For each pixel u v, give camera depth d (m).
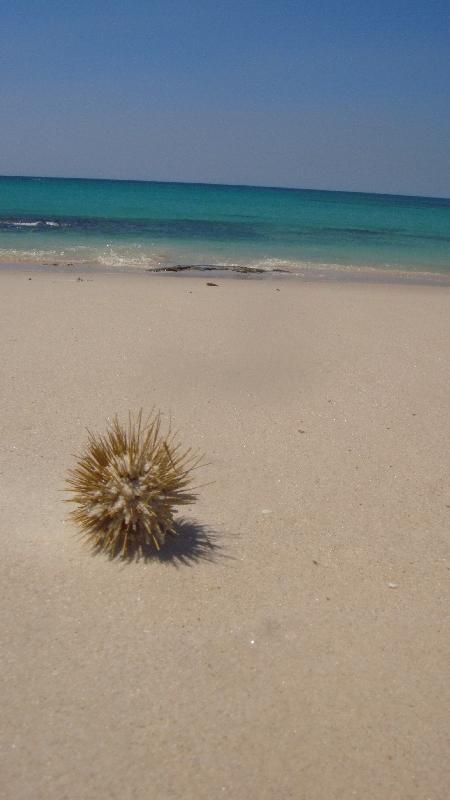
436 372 7.59
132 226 27.55
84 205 40.50
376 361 7.92
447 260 20.77
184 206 45.84
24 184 81.00
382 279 16.39
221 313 10.11
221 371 7.21
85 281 12.66
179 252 19.53
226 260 18.31
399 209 58.84
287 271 16.75
